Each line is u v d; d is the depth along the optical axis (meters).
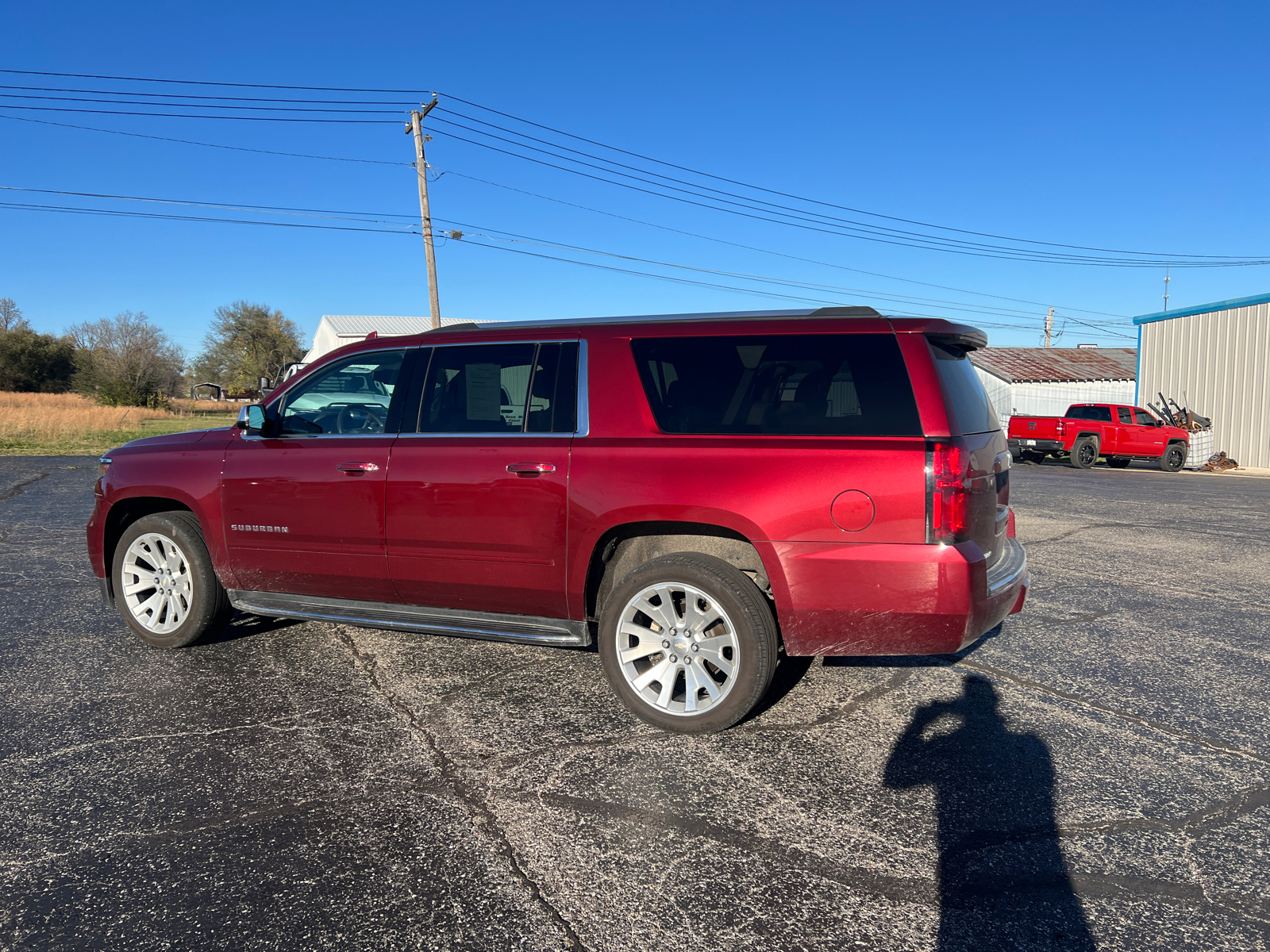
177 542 4.86
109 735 3.72
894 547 3.42
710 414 3.79
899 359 3.57
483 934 2.37
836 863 2.73
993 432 3.99
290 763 3.45
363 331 46.53
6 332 62.12
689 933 2.38
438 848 2.81
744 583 3.63
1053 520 10.70
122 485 4.98
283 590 4.71
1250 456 21.50
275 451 4.63
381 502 4.30
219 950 2.30
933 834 2.91
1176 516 11.23
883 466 3.44
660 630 3.84
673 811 3.06
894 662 4.80
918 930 2.39
